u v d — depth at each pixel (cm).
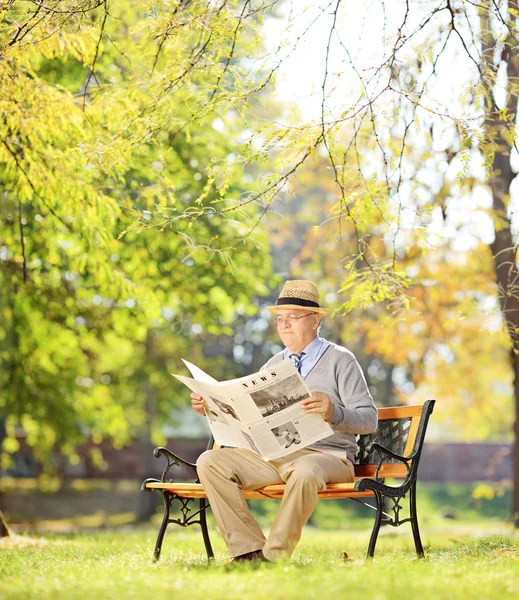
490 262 1641
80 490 3238
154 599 395
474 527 2295
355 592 396
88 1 672
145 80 768
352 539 1125
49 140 912
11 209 1182
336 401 564
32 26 670
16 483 3281
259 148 650
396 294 833
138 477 3366
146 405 2752
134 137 711
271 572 456
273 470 553
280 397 511
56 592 421
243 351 3341
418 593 396
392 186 771
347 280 798
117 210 1006
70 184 966
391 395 2777
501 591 405
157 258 1212
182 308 1483
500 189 1086
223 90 663
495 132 668
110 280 1154
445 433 4800
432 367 2031
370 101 651
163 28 650
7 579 487
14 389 1619
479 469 3816
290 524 513
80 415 1911
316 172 2069
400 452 590
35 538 1084
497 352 2023
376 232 1527
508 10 688
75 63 1090
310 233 2212
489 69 704
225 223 1203
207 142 1140
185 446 3350
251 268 1302
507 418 2906
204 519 625
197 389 538
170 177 1115
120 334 1544
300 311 578
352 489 524
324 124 650
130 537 1106
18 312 1460
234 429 531
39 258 1255
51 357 1633
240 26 651
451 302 1730
